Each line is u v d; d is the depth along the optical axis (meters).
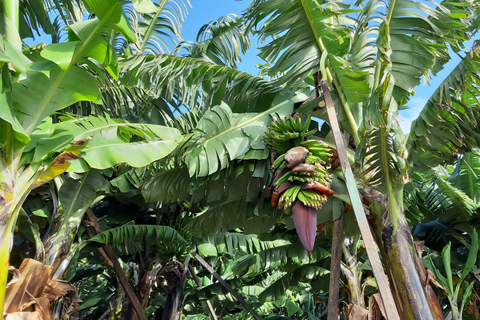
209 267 9.20
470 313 5.32
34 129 3.76
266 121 4.93
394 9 4.09
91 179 6.46
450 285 4.55
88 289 17.44
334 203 4.59
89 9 3.35
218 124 4.78
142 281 9.64
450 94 3.87
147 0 4.29
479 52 3.51
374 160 3.75
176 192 5.73
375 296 4.27
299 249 8.45
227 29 6.77
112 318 9.39
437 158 5.05
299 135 4.34
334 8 4.35
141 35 7.09
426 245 8.55
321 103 4.80
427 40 4.19
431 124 4.25
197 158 4.56
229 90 5.75
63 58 3.08
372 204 3.87
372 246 2.70
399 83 4.16
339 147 3.14
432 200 8.88
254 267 8.65
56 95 3.60
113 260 7.47
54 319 6.04
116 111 5.99
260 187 5.38
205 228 6.55
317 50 4.41
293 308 14.38
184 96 5.71
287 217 5.59
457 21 3.86
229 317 16.58
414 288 3.49
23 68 3.08
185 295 10.27
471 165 8.52
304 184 3.85
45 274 4.08
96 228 7.19
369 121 3.62
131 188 7.16
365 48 4.32
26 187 3.44
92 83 3.66
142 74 5.77
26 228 6.18
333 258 3.94
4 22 3.53
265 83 5.68
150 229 7.45
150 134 4.41
